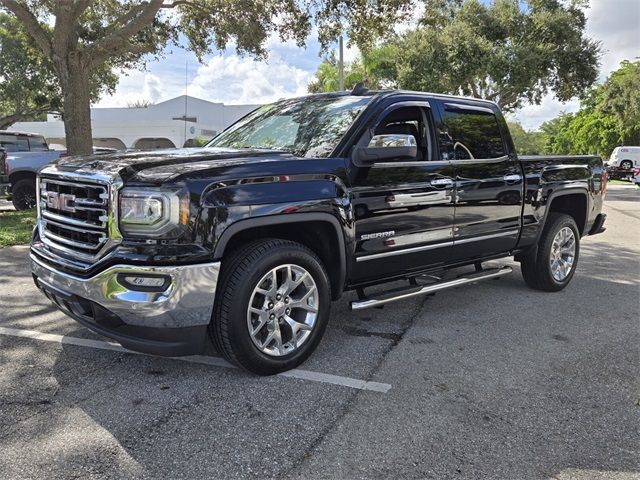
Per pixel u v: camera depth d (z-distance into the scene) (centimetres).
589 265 747
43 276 359
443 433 287
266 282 345
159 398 322
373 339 432
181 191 303
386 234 404
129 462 257
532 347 418
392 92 429
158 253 302
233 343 331
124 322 312
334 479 246
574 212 630
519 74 2288
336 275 387
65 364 371
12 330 438
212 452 266
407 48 2403
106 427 288
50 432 282
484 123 502
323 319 375
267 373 352
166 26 1591
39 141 1638
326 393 332
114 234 310
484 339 435
